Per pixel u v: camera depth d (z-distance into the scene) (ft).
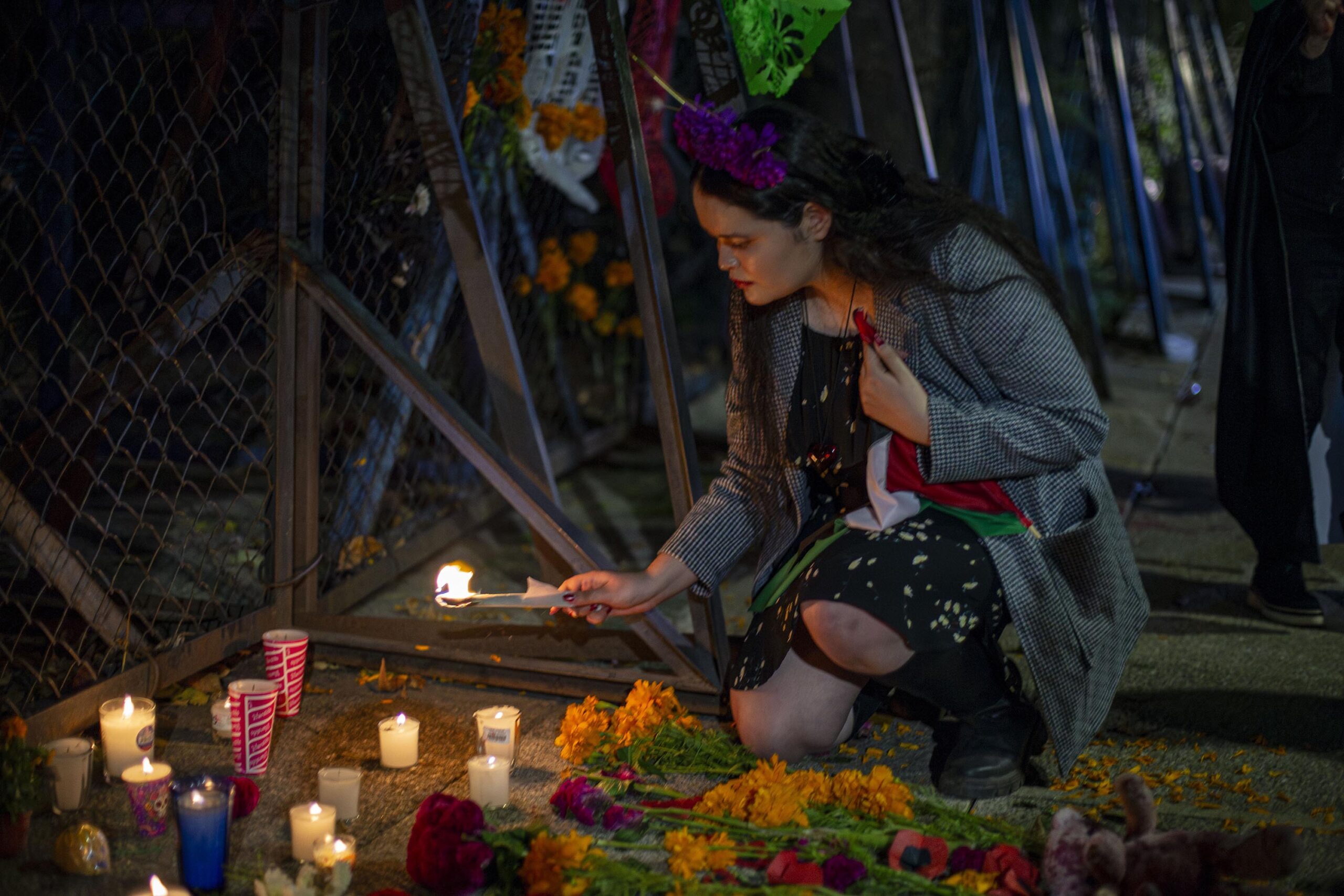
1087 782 7.98
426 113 9.14
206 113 9.01
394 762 8.06
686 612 12.03
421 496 14.20
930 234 7.14
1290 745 8.66
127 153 8.59
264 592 10.11
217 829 6.36
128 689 8.54
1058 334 7.27
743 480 8.46
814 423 7.90
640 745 7.96
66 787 7.27
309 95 9.34
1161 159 34.73
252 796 7.22
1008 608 7.54
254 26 9.77
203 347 9.48
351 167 10.32
